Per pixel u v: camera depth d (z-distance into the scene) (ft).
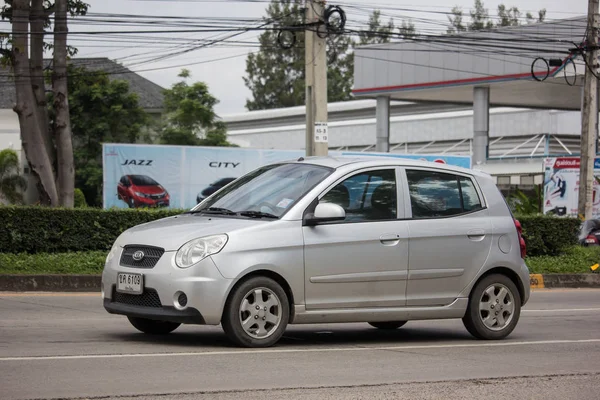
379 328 37.76
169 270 28.07
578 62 127.85
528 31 133.59
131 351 27.99
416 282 32.17
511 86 143.13
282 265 29.25
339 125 210.79
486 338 34.14
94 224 59.31
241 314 28.71
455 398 22.50
